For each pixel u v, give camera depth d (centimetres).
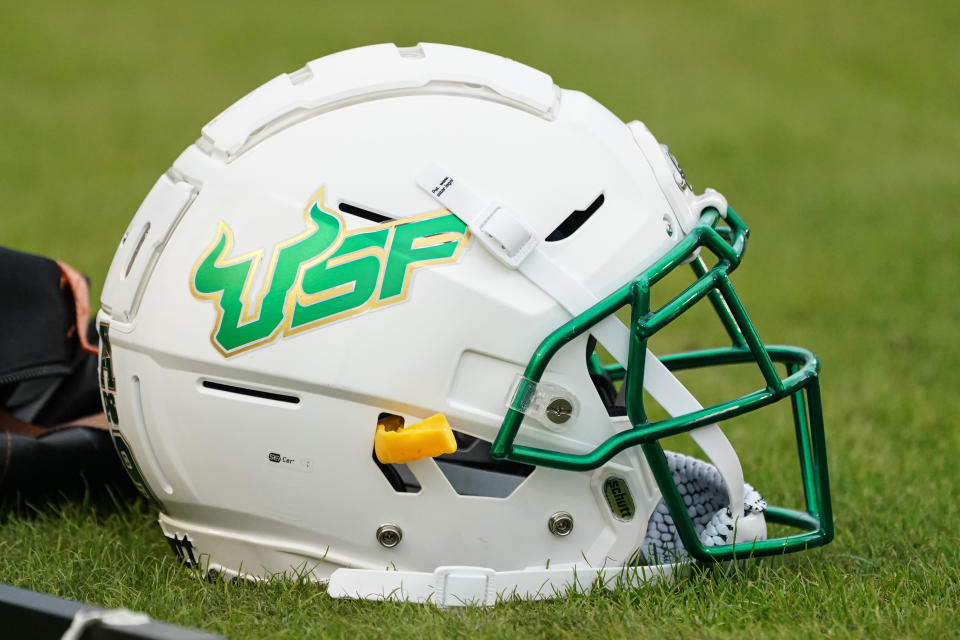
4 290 645
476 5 3338
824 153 2027
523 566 528
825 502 548
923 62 2819
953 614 512
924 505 675
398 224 501
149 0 3309
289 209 503
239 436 508
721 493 558
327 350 495
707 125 2212
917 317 1180
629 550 537
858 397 927
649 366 520
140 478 546
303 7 3259
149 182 1714
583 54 2803
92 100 2288
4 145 1922
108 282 544
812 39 3031
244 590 529
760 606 512
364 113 515
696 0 3475
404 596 516
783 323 1170
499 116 516
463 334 498
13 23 2956
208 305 502
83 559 567
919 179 1847
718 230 585
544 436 513
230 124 521
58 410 686
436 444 489
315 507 513
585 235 512
